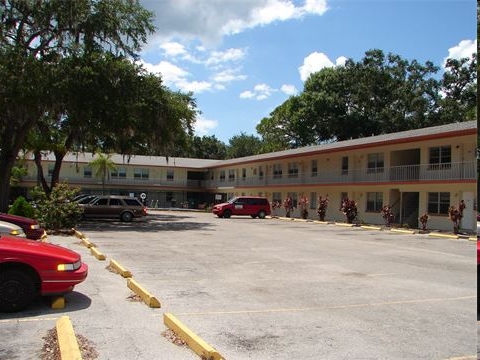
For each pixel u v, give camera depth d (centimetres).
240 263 1381
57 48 2686
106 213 3228
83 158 6312
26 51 2656
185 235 2317
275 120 6794
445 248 1916
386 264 1427
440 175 3062
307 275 1194
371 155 3750
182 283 1048
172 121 3416
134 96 2791
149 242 1933
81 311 779
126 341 631
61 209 2117
